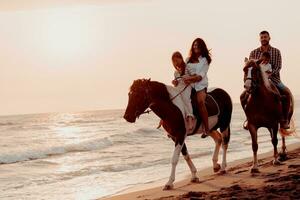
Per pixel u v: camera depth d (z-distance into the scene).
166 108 10.60
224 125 12.27
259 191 8.81
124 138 32.53
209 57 11.13
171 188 10.86
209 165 16.73
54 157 23.39
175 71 11.34
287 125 12.82
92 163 19.98
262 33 12.63
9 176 16.78
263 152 20.03
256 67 11.47
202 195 9.33
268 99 11.59
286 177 10.13
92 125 60.62
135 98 10.45
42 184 14.73
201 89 10.99
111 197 10.95
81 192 12.87
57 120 86.12
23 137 39.12
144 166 17.84
